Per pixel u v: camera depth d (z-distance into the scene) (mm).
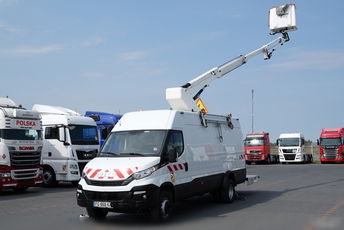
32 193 16359
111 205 8938
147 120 10562
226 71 15141
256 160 40312
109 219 10086
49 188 18531
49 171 18719
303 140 42312
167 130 10156
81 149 18781
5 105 17031
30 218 10312
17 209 11883
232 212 10984
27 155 16312
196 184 10906
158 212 9312
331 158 40250
